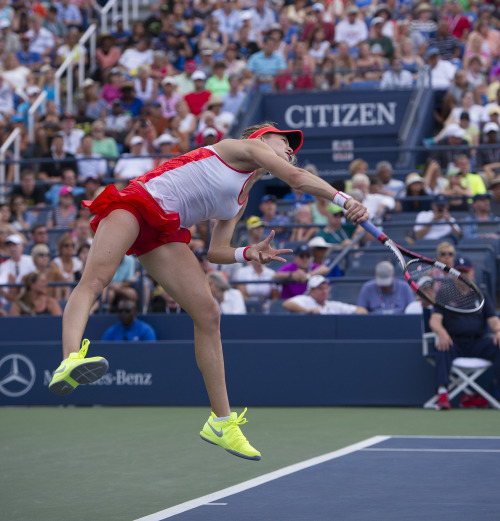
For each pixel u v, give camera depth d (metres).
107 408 9.89
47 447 6.72
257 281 10.29
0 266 11.59
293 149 4.51
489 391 9.26
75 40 18.11
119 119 16.09
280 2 18.92
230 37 18.25
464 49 16.81
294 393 9.68
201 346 4.36
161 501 4.49
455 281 6.95
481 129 14.66
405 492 4.54
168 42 18.33
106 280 4.02
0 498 4.64
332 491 4.59
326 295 10.09
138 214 4.11
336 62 16.64
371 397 9.52
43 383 10.20
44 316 10.53
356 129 16.28
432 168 12.98
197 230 11.88
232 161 4.21
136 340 10.23
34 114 15.95
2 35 18.33
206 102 16.19
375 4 18.16
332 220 11.48
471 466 5.39
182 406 9.95
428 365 9.39
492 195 12.03
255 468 5.57
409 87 16.11
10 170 15.12
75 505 4.42
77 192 13.80
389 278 9.92
